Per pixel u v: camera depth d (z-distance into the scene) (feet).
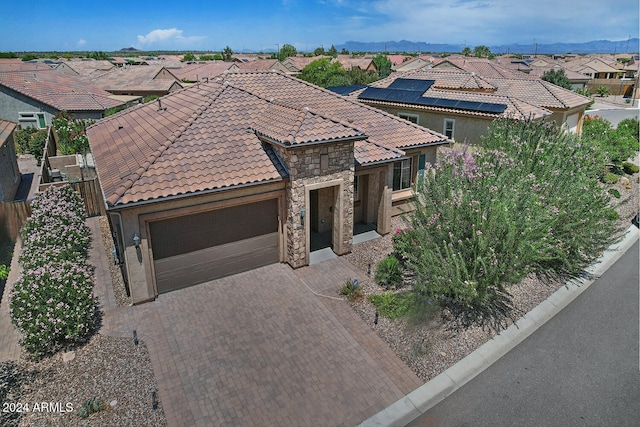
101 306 42.68
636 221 66.23
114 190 40.45
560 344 38.37
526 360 36.27
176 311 42.01
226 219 45.96
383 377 34.04
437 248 39.40
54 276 37.32
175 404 31.37
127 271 41.60
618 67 323.98
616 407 31.58
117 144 55.36
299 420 30.25
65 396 31.71
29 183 88.69
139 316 41.16
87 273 40.96
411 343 37.70
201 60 495.82
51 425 29.22
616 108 181.98
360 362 35.55
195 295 44.60
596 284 48.73
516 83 103.55
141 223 40.88
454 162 49.01
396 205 63.57
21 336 38.52
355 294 44.01
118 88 210.18
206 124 50.21
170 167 43.37
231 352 36.60
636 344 38.42
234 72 66.08
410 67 305.53
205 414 30.60
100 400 31.32
